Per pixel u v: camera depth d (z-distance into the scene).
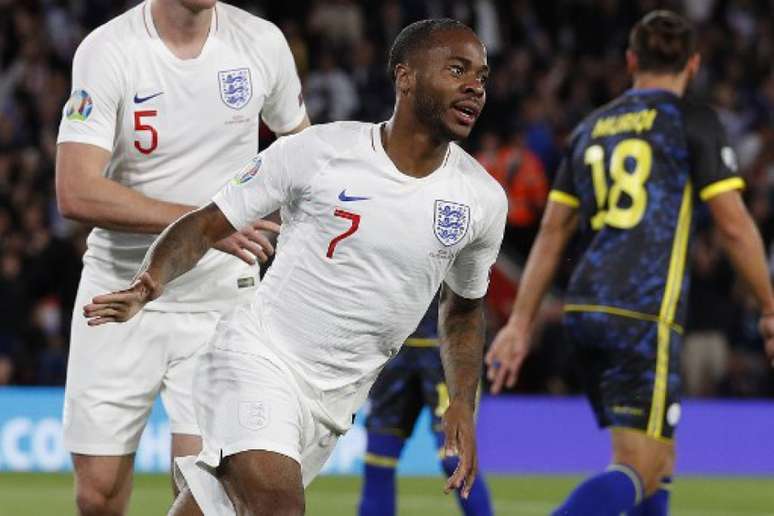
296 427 13.25
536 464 37.31
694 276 41.78
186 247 13.09
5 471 34.28
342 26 49.41
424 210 13.05
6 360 37.62
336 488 32.03
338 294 13.25
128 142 15.70
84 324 16.20
